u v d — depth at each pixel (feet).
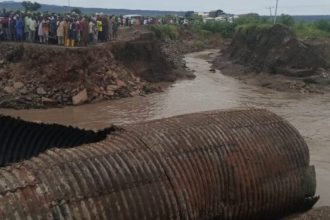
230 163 40.16
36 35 116.88
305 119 96.22
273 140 44.37
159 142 38.17
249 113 47.01
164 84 138.82
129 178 34.24
